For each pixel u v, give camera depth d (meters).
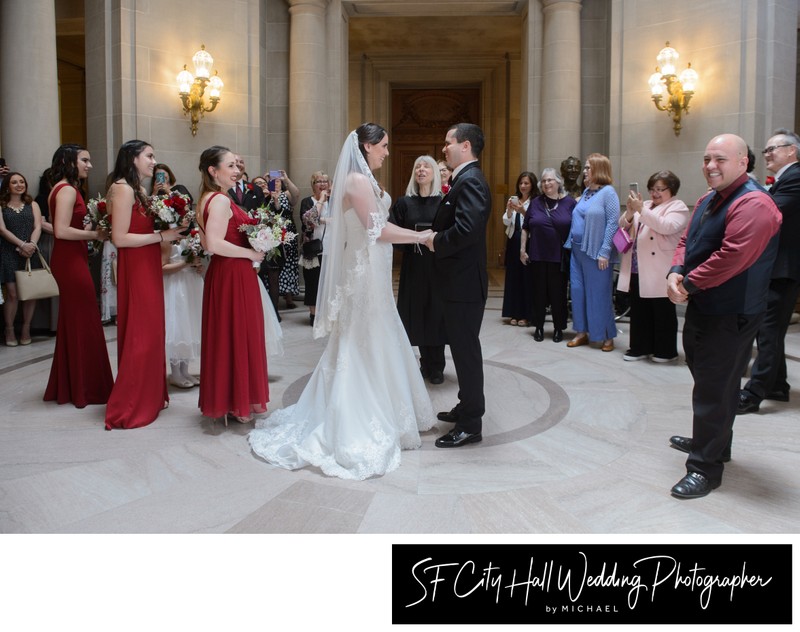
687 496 3.03
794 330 6.95
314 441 3.44
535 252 6.44
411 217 4.91
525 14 9.48
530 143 9.38
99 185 8.07
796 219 4.09
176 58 8.12
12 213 6.10
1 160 6.22
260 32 8.99
